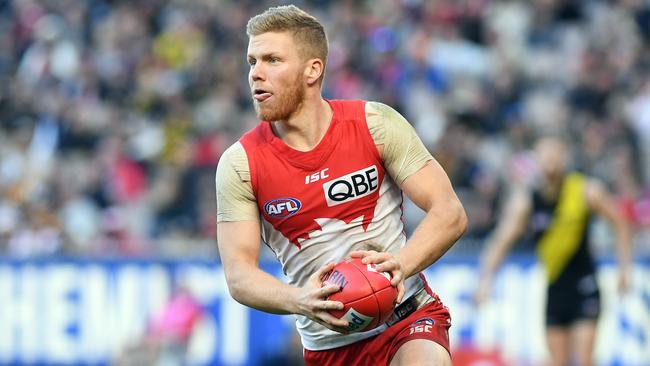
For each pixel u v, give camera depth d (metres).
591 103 53.34
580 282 32.34
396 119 16.94
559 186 32.09
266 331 36.97
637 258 36.22
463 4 61.75
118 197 48.66
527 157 42.81
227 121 52.88
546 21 60.38
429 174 16.75
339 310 15.62
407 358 16.66
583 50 57.09
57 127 54.19
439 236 16.31
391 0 62.50
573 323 32.41
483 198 43.09
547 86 55.50
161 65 59.84
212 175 47.03
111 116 55.47
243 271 16.38
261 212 17.08
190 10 64.06
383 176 17.02
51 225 43.88
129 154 51.38
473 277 36.50
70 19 64.69
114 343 37.44
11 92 58.72
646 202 45.62
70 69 60.84
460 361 36.31
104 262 37.72
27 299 37.94
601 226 39.88
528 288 36.12
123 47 61.97
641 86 54.62
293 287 15.88
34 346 37.81
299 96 16.55
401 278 15.86
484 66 57.28
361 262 15.99
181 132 52.59
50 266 37.94
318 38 16.67
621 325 36.09
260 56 16.41
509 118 52.22
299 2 64.06
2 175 50.56
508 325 36.19
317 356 18.16
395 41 59.66
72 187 48.50
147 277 37.50
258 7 63.84
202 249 39.16
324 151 16.69
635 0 61.41
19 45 64.75
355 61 58.00
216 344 37.03
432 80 56.00
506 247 32.50
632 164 47.28
